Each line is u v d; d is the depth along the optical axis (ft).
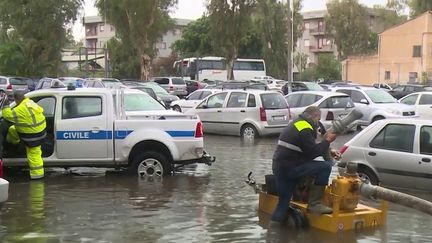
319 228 23.24
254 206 27.53
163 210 26.61
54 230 23.06
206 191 31.12
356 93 70.28
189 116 35.35
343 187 22.62
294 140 22.67
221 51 181.16
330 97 63.00
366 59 225.35
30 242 21.39
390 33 216.95
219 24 178.70
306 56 263.49
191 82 153.99
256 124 59.41
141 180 34.09
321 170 22.66
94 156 34.06
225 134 62.59
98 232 22.82
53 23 176.86
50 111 34.91
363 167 32.12
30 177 33.83
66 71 220.02
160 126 34.40
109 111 34.17
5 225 23.76
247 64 214.28
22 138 32.96
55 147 33.86
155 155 34.76
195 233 22.77
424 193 30.58
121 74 222.07
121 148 34.06
